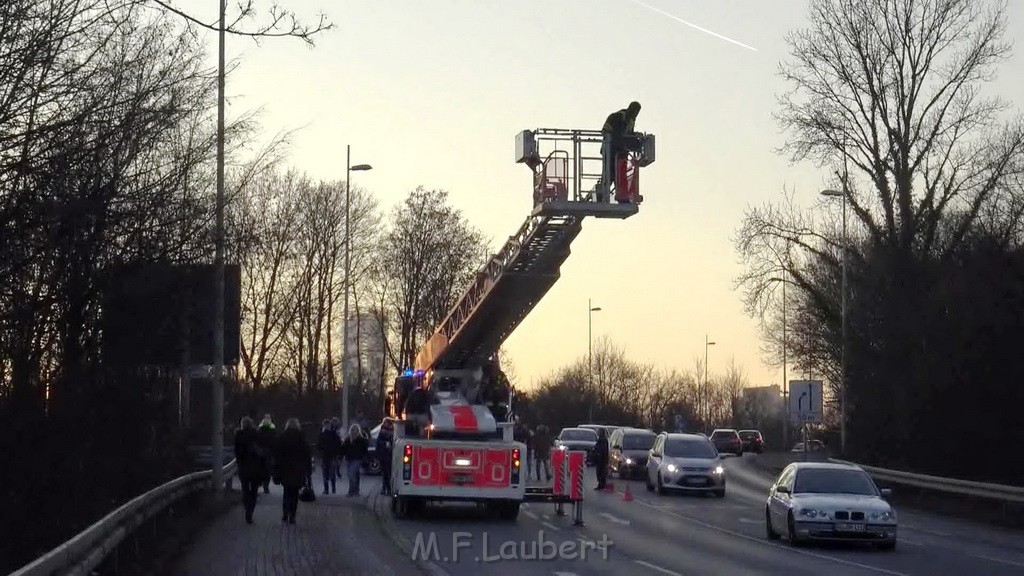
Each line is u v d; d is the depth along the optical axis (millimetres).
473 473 26297
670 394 113438
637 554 20953
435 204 69312
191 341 24953
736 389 123062
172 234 20328
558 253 24516
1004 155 43781
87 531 12148
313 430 56812
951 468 38406
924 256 44125
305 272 63219
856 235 52969
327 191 64562
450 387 28375
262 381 59344
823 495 22703
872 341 45500
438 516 28141
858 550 22031
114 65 15422
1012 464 36500
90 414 19453
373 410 71688
